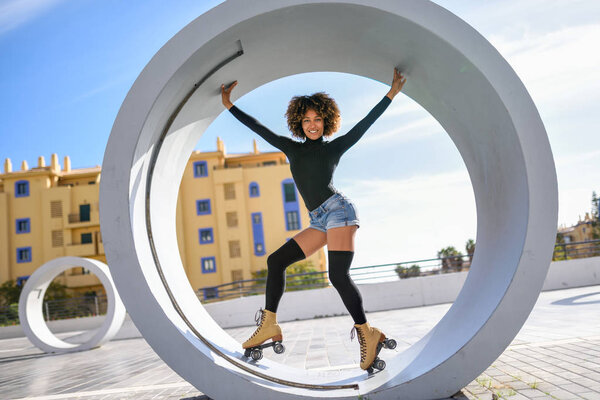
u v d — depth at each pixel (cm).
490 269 249
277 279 257
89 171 3538
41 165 3494
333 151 260
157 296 222
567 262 1192
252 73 291
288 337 711
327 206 251
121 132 217
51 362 691
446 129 310
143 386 360
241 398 215
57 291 2959
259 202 3269
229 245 3203
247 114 285
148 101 218
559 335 421
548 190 216
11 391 420
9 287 3053
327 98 275
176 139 291
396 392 219
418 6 221
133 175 225
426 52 244
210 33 220
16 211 3297
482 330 218
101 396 331
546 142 218
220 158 3381
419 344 293
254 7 220
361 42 267
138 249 222
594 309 632
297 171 260
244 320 1200
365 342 252
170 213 316
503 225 244
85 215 3291
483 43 221
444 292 1166
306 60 298
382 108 276
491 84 219
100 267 898
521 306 216
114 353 743
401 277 1291
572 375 254
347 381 246
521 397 218
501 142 235
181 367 216
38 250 3256
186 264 3198
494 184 256
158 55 221
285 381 234
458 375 219
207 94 285
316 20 240
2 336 1552
